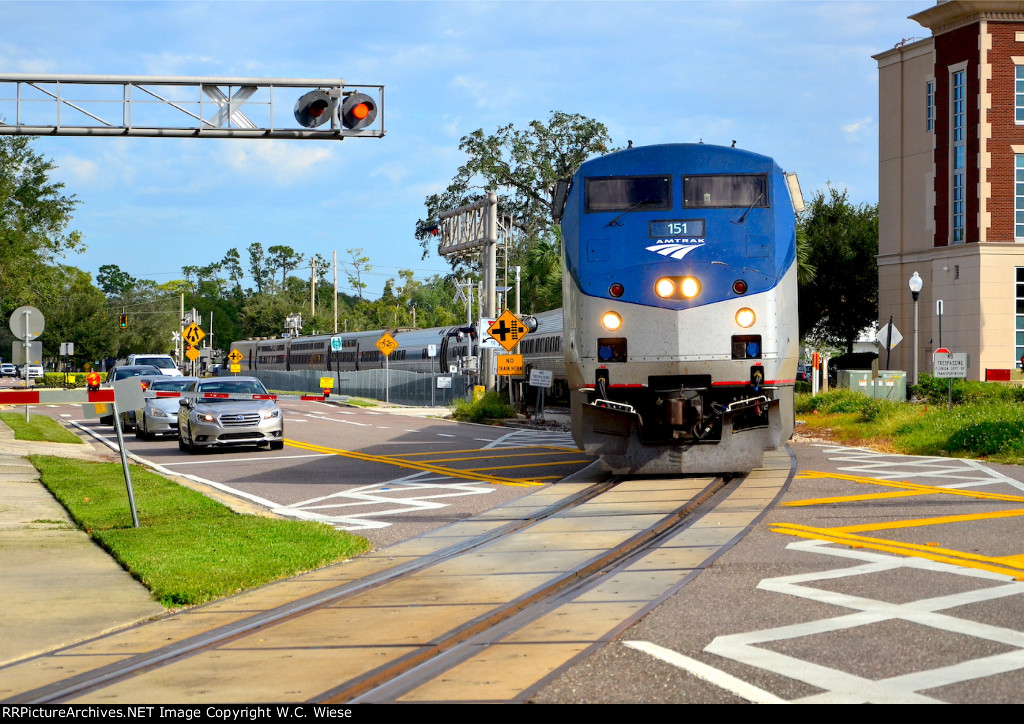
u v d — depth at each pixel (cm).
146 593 1430
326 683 948
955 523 1717
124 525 2000
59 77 3500
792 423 2462
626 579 1361
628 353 2370
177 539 1809
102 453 3894
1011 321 7531
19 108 3506
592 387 2397
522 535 1794
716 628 1075
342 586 1437
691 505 2019
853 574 1324
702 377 2378
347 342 11256
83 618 1291
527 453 3534
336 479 2877
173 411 4547
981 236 7525
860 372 5559
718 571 1377
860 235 9594
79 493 2481
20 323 4281
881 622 1079
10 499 2436
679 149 2431
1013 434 2944
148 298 19338
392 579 1456
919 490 2152
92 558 1694
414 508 2241
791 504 1991
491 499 2339
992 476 2391
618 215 2416
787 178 2517
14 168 8019
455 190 12375
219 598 1405
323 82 3584
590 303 2403
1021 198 7556
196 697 923
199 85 3572
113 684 983
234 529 1914
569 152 12244
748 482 2370
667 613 1151
